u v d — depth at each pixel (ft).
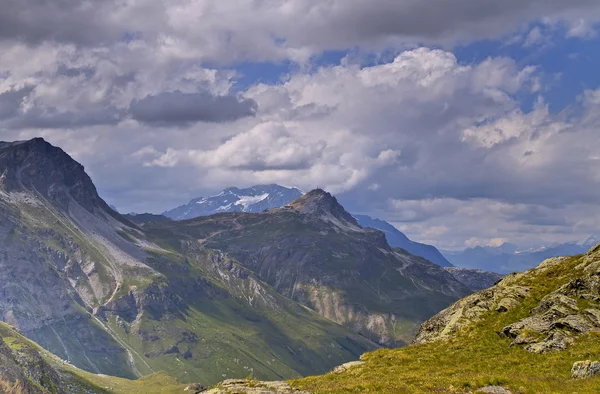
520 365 190.90
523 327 223.10
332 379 197.36
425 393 159.53
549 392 150.82
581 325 209.77
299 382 189.37
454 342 236.43
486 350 217.56
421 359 218.18
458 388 163.22
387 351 238.48
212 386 171.22
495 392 155.84
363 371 205.98
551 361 186.80
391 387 168.96
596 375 161.38
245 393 157.07
